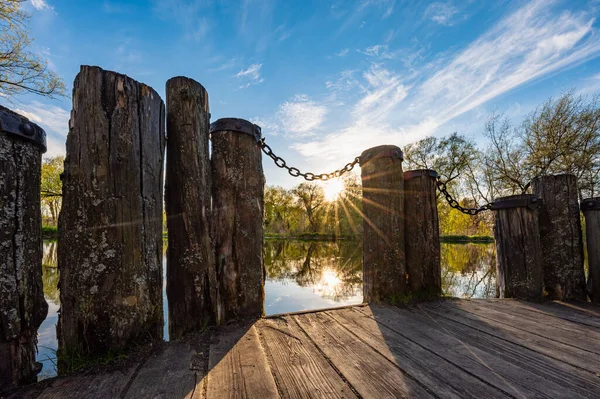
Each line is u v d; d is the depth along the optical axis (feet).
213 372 4.92
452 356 5.51
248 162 8.11
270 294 22.65
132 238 5.62
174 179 6.81
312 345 6.07
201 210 6.91
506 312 8.46
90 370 4.95
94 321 5.21
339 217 116.78
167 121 7.04
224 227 7.71
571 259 10.07
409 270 10.23
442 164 76.18
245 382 4.59
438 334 6.70
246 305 7.75
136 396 4.23
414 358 5.43
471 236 81.46
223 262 7.63
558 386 4.43
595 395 4.19
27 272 4.59
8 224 4.37
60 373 5.08
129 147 5.69
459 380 4.62
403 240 10.02
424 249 10.13
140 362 5.25
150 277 5.90
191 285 6.68
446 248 63.72
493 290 23.04
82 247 5.20
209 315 6.95
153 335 5.95
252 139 8.32
